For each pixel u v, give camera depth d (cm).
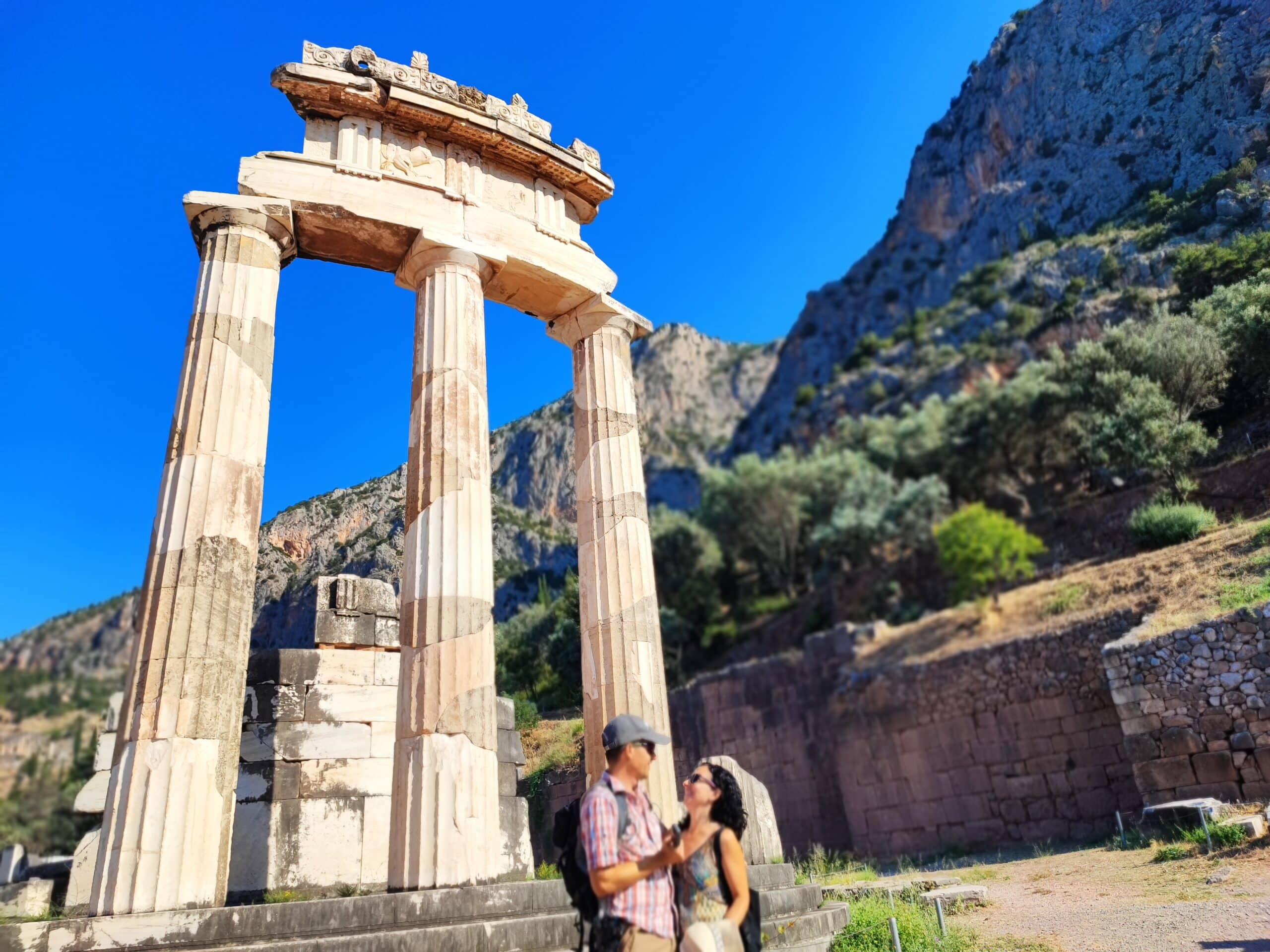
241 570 909
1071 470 4088
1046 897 1217
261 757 1177
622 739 439
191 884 763
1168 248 4081
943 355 7038
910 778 2419
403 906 764
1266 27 4288
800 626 4766
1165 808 1501
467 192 1242
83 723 9825
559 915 782
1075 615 2330
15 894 1393
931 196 9794
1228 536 2262
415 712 922
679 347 11756
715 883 428
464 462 1055
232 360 977
